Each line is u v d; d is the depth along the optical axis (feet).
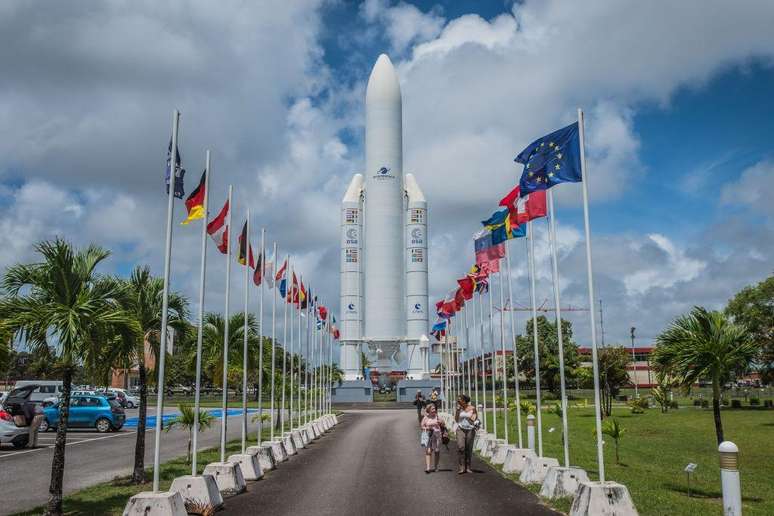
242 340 100.22
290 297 103.30
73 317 43.01
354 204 291.17
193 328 62.49
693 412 189.16
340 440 104.68
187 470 68.13
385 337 266.98
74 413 120.98
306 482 58.23
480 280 97.50
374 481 58.39
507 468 63.62
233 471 52.34
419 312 280.92
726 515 35.76
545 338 288.30
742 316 196.95
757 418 164.04
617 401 262.47
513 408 185.88
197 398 49.60
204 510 43.60
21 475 66.90
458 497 49.47
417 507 45.55
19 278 44.37
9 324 42.50
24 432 91.97
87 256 46.21
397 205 273.33
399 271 271.49
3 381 226.38
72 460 79.77
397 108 277.64
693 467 53.88
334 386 273.33
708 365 60.03
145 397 60.18
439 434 66.80
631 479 65.05
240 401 271.28
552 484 48.57
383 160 273.13
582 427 140.56
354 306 286.05
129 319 46.19
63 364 43.52
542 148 49.96
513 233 69.31
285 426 138.72
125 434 117.19
